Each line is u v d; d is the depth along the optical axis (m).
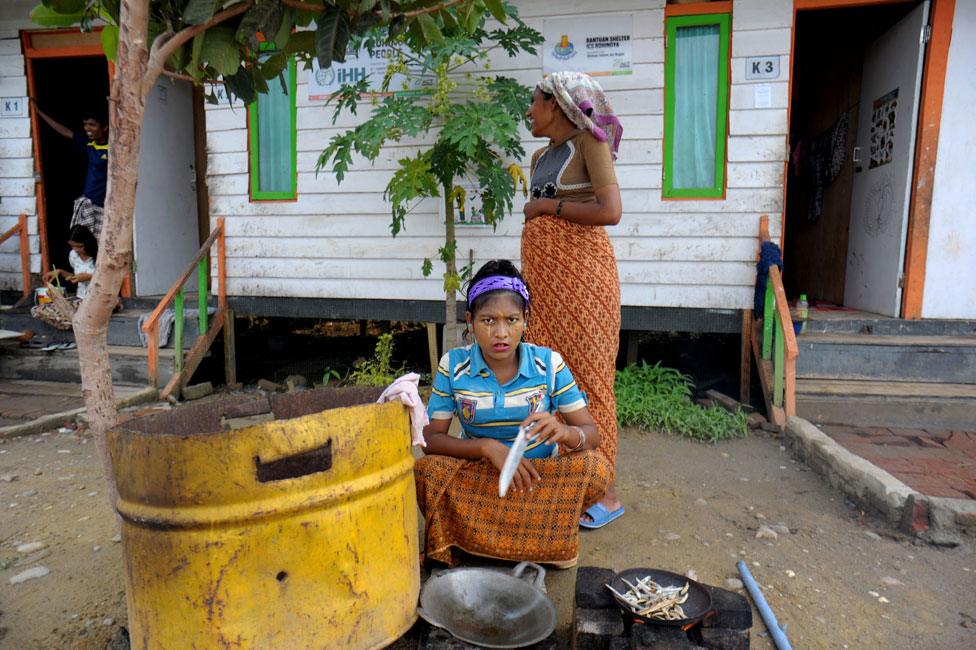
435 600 2.05
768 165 5.07
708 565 2.67
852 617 2.33
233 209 5.96
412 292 5.71
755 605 2.37
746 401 5.17
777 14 4.95
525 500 2.38
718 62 5.13
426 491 2.40
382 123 4.18
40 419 4.68
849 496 3.41
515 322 2.26
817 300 7.06
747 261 5.15
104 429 1.97
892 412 4.55
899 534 2.98
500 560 2.51
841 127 6.53
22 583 2.54
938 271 5.11
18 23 6.50
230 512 1.54
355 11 1.85
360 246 5.75
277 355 6.84
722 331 5.23
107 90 8.08
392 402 1.82
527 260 2.85
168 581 1.57
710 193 5.18
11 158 6.74
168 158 7.00
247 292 6.01
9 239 6.84
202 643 1.57
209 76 2.09
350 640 1.73
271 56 2.13
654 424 4.59
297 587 1.63
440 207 5.55
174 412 2.06
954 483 3.50
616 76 5.20
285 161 5.91
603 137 2.64
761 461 4.00
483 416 2.40
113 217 1.81
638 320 5.37
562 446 2.52
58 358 5.87
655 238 5.27
